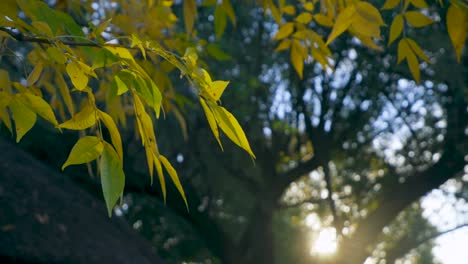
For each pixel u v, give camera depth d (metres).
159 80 3.02
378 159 18.42
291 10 3.10
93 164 11.73
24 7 1.73
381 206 16.88
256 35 15.48
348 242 16.62
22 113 1.75
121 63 1.74
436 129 16.75
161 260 12.78
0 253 8.75
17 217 9.50
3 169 10.29
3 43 1.98
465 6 2.24
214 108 1.67
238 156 17.03
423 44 12.04
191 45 3.34
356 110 16.45
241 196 19.05
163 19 3.48
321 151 16.39
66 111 6.27
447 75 12.88
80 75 1.74
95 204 12.03
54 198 10.66
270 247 17.31
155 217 19.91
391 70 13.56
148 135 1.72
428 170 16.45
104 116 1.73
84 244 10.06
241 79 14.99
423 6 2.33
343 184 19.78
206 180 17.91
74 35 1.77
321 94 16.30
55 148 11.48
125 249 11.12
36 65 2.00
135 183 12.97
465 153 15.47
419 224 22.72
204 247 20.92
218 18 3.27
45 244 9.38
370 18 2.13
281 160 18.55
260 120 16.55
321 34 12.97
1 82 1.77
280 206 17.81
